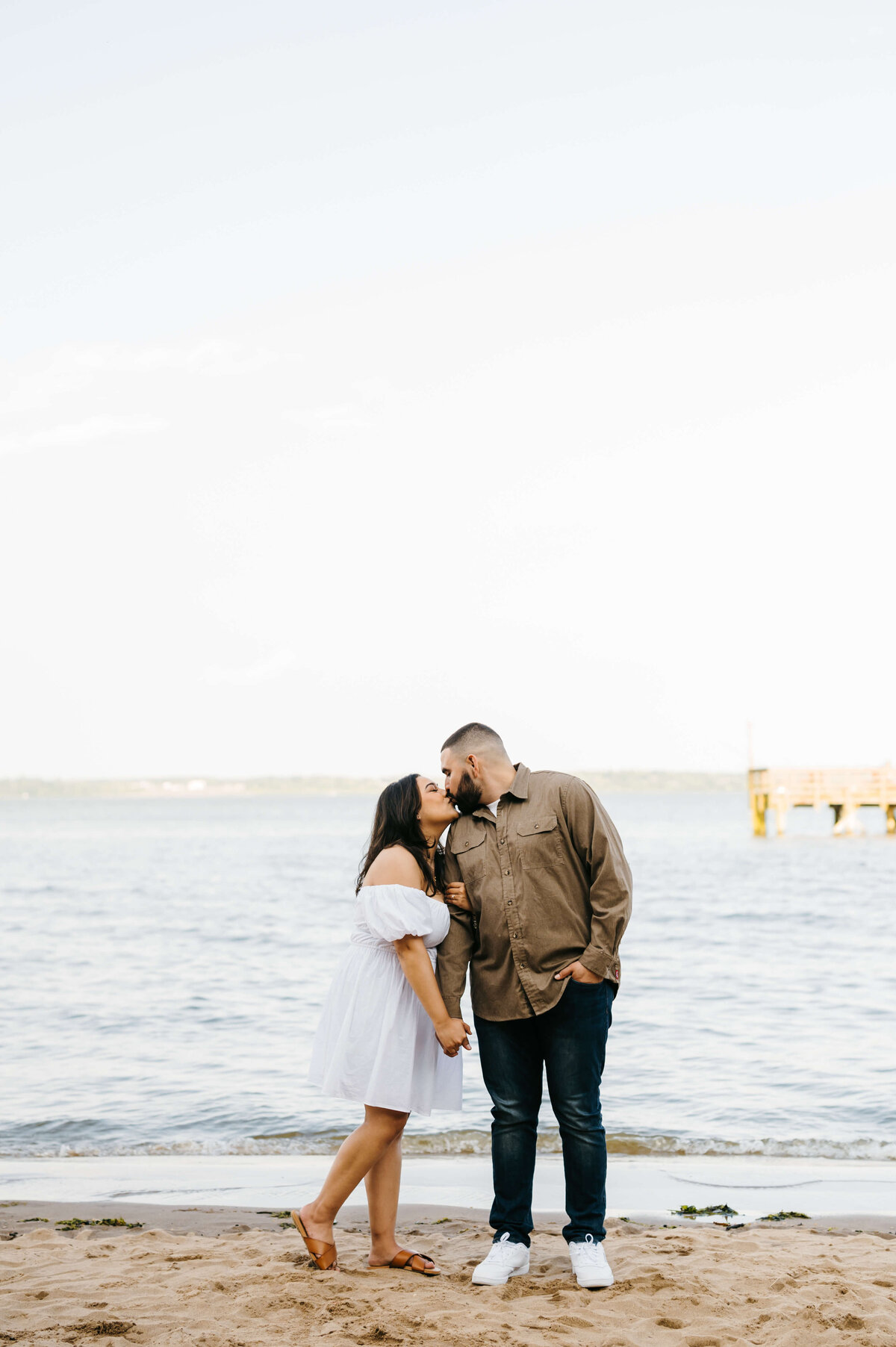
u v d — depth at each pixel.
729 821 96.75
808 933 19.36
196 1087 8.48
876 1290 3.68
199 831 82.62
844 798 52.59
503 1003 3.77
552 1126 7.00
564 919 3.71
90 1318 3.36
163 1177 5.98
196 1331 3.22
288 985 13.77
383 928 3.66
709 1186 5.72
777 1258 4.11
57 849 56.25
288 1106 7.88
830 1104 7.76
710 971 14.65
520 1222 3.83
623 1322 3.36
